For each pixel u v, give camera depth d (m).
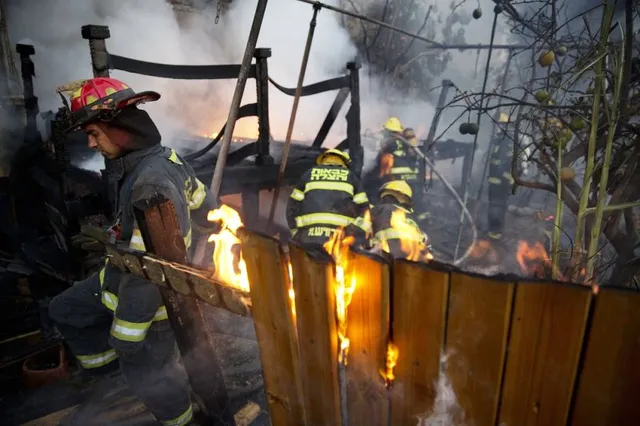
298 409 1.35
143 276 1.68
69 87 1.87
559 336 0.84
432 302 0.95
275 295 1.20
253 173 4.55
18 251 4.78
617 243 2.13
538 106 2.08
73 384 2.73
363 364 1.11
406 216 3.45
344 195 3.64
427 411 1.06
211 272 1.50
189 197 2.17
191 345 1.78
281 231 4.99
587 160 1.89
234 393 2.41
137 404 2.33
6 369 2.87
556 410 0.89
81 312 2.18
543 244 4.28
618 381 0.81
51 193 4.49
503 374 0.93
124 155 1.91
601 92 1.90
